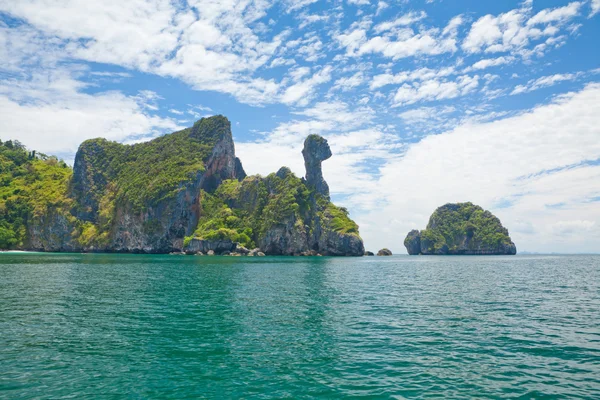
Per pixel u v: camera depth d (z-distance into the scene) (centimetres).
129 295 3538
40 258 10625
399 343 1969
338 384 1410
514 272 7456
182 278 5259
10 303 3002
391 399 1281
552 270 8175
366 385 1402
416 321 2509
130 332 2144
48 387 1345
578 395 1328
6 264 7694
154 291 3847
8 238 17588
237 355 1748
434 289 4338
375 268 8506
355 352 1806
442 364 1641
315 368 1582
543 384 1423
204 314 2689
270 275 5975
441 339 2052
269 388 1367
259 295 3684
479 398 1298
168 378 1453
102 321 2406
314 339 2036
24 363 1592
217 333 2148
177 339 2012
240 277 5541
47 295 3438
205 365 1608
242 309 2906
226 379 1450
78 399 1252
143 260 10162
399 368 1588
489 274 6850
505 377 1492
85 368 1546
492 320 2555
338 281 5194
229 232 16712
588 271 7819
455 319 2580
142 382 1409
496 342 1997
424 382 1435
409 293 3953
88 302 3106
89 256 12588
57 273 5659
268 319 2542
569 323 2469
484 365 1633
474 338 2075
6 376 1443
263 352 1800
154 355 1734
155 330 2200
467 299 3538
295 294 3788
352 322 2467
